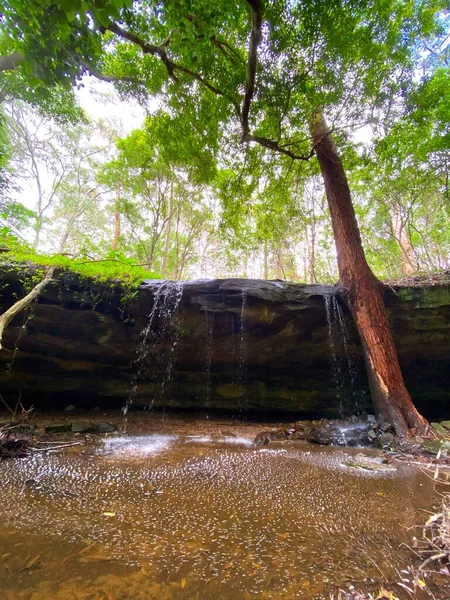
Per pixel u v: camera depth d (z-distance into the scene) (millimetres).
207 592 1303
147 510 2117
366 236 14766
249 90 4941
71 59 3168
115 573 1408
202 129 7016
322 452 4137
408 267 15000
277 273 20938
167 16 3746
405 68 5289
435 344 6488
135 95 6441
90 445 4172
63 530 1785
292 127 6414
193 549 1632
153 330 6316
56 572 1395
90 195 20453
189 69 5602
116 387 6637
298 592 1319
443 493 2588
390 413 5133
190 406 6922
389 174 8766
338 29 4504
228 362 6871
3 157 9820
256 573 1442
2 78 6816
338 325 6473
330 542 1749
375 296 5957
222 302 6145
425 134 7902
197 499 2354
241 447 4383
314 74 5047
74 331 6020
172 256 18203
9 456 3428
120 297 6047
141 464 3295
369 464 3523
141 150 12219
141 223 14844
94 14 2342
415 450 4176
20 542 1637
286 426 6078
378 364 5508
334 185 6828
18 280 5500
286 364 6949
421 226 14836
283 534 1830
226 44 5102
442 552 1577
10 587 1286
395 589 1354
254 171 8180
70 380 6406
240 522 1976
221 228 9602
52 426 4898
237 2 3934
